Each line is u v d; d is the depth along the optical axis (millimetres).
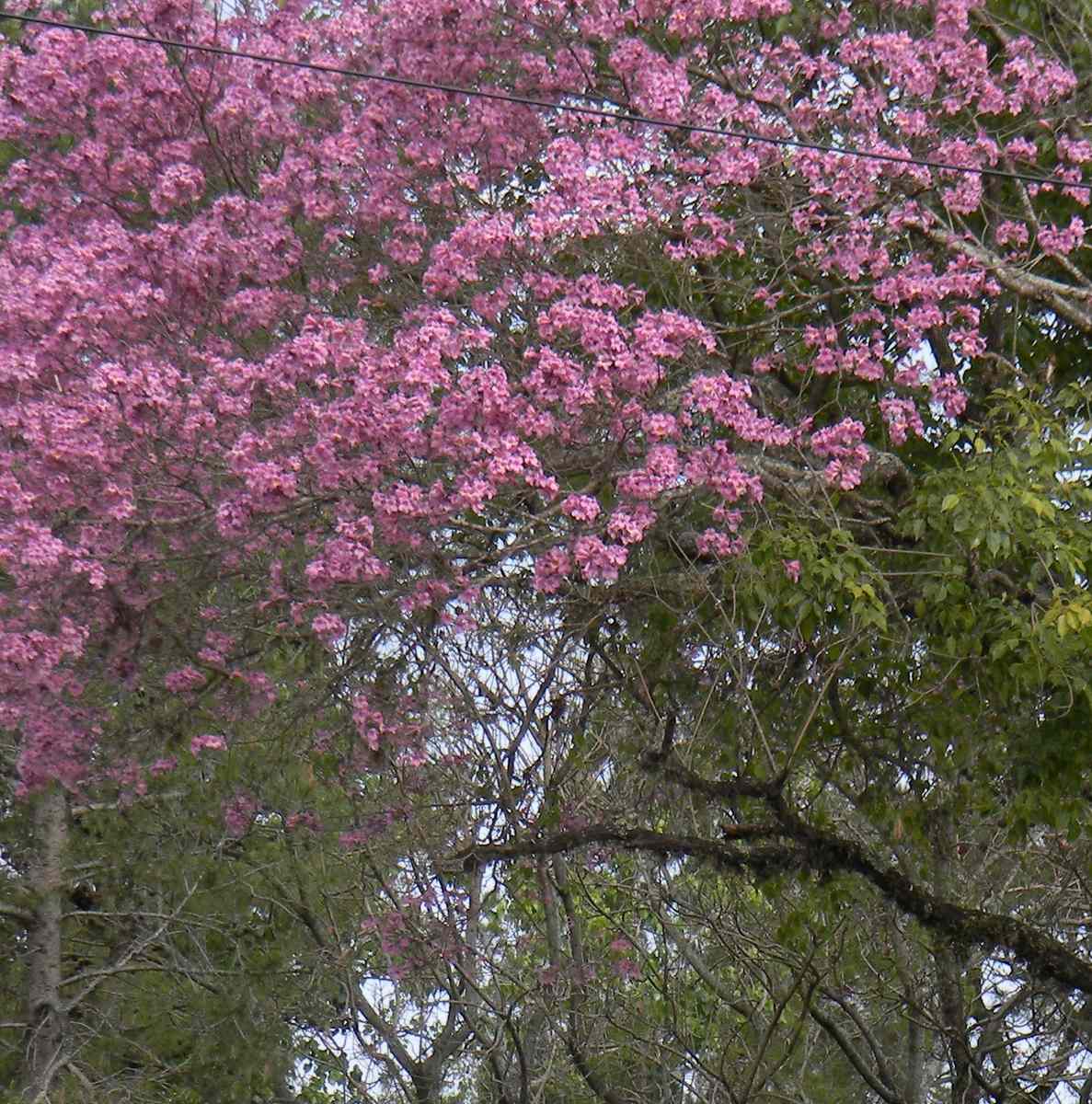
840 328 10719
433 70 10203
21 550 8969
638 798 12000
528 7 10141
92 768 10469
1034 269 11281
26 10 11609
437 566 9438
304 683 10719
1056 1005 12500
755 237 10492
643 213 9750
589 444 9742
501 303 9633
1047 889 13078
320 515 9469
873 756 10945
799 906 12414
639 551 10266
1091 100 11281
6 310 9383
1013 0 11547
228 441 9297
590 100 10297
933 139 10516
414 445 8953
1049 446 9383
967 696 10312
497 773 12656
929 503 9672
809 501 10000
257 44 10430
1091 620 8922
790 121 10383
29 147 10766
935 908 10477
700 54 10352
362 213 10125
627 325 10320
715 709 10867
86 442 8969
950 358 10922
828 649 10062
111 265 9609
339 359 9023
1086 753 9977
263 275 9969
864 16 11078
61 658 9547
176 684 10023
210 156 10836
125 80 10641
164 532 9570
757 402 10570
